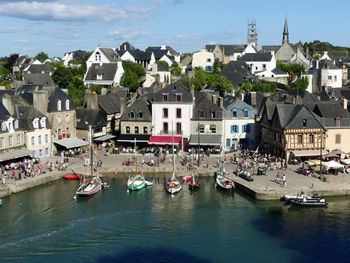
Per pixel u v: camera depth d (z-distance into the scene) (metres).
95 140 92.88
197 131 88.31
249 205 61.72
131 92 132.38
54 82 128.62
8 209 59.88
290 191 63.12
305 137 78.12
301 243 49.94
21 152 77.12
